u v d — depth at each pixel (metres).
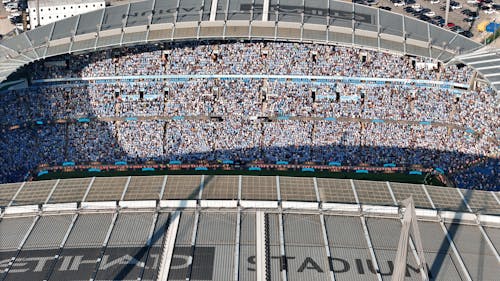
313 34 137.00
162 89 143.38
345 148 135.88
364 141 136.62
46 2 193.00
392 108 140.25
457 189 85.56
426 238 76.12
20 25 199.62
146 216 79.50
